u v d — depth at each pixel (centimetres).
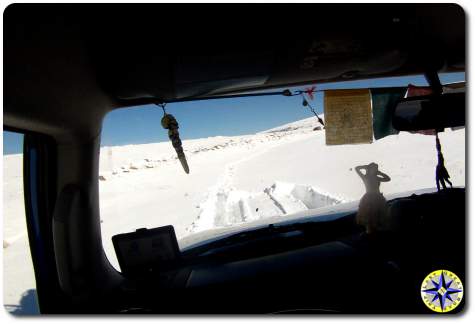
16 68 145
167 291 214
